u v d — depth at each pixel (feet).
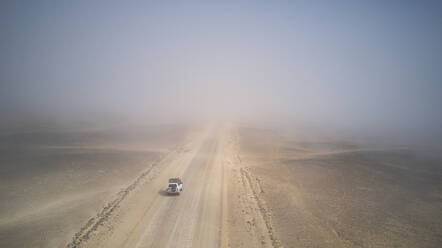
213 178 147.13
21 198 107.55
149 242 79.77
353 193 128.57
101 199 110.11
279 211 106.52
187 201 112.47
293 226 94.27
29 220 90.74
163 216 97.40
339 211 107.96
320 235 88.74
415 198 126.21
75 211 98.27
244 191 127.75
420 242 87.30
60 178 130.93
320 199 119.85
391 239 88.33
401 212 109.81
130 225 89.66
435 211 112.27
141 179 138.21
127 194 116.57
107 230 85.71
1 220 90.33
